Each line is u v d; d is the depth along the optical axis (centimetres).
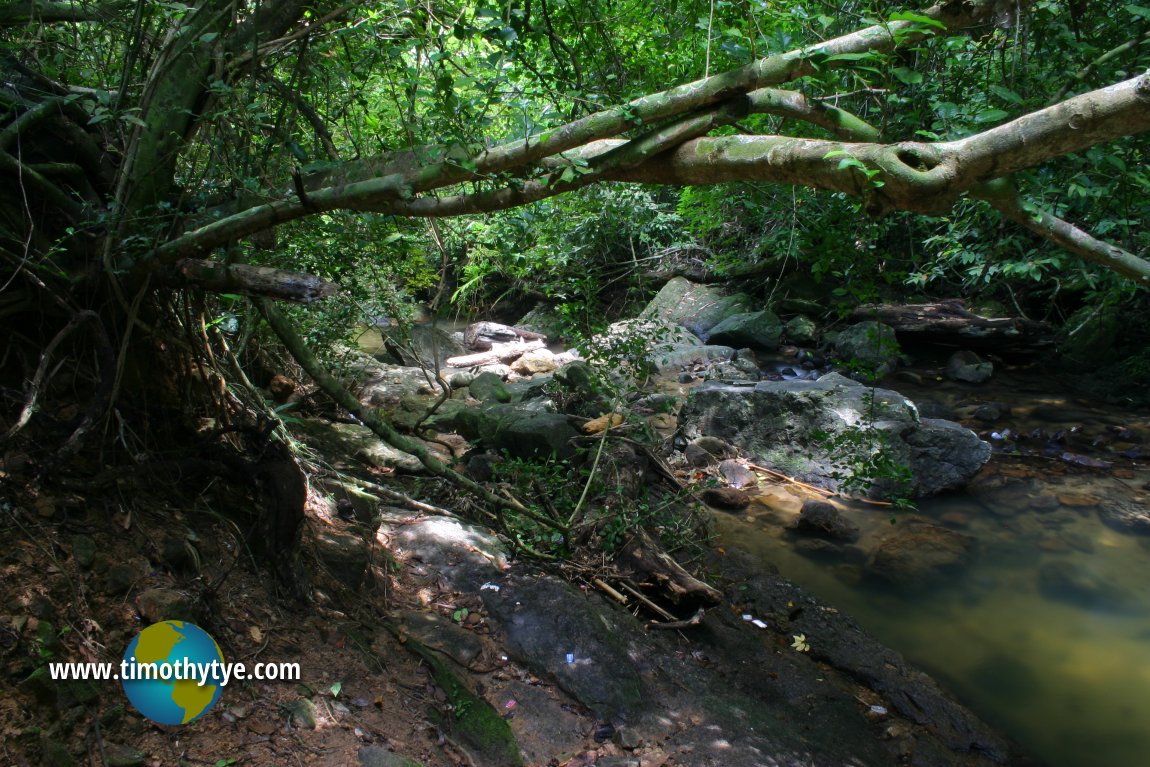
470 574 413
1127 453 745
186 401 393
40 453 308
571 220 622
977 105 374
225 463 353
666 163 305
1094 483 682
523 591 403
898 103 351
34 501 292
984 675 441
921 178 235
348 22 387
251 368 602
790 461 686
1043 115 222
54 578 269
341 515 427
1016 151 226
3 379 332
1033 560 562
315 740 275
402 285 763
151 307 373
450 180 305
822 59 281
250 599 322
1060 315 1104
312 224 458
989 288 1128
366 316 617
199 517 342
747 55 314
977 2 304
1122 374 941
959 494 662
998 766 370
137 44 337
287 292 312
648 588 446
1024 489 672
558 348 1164
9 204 327
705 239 1176
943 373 1009
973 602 509
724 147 289
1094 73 341
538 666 362
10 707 226
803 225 527
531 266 524
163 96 342
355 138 429
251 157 386
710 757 326
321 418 627
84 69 385
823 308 1191
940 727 391
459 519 467
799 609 477
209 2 345
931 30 304
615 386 595
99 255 335
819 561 551
